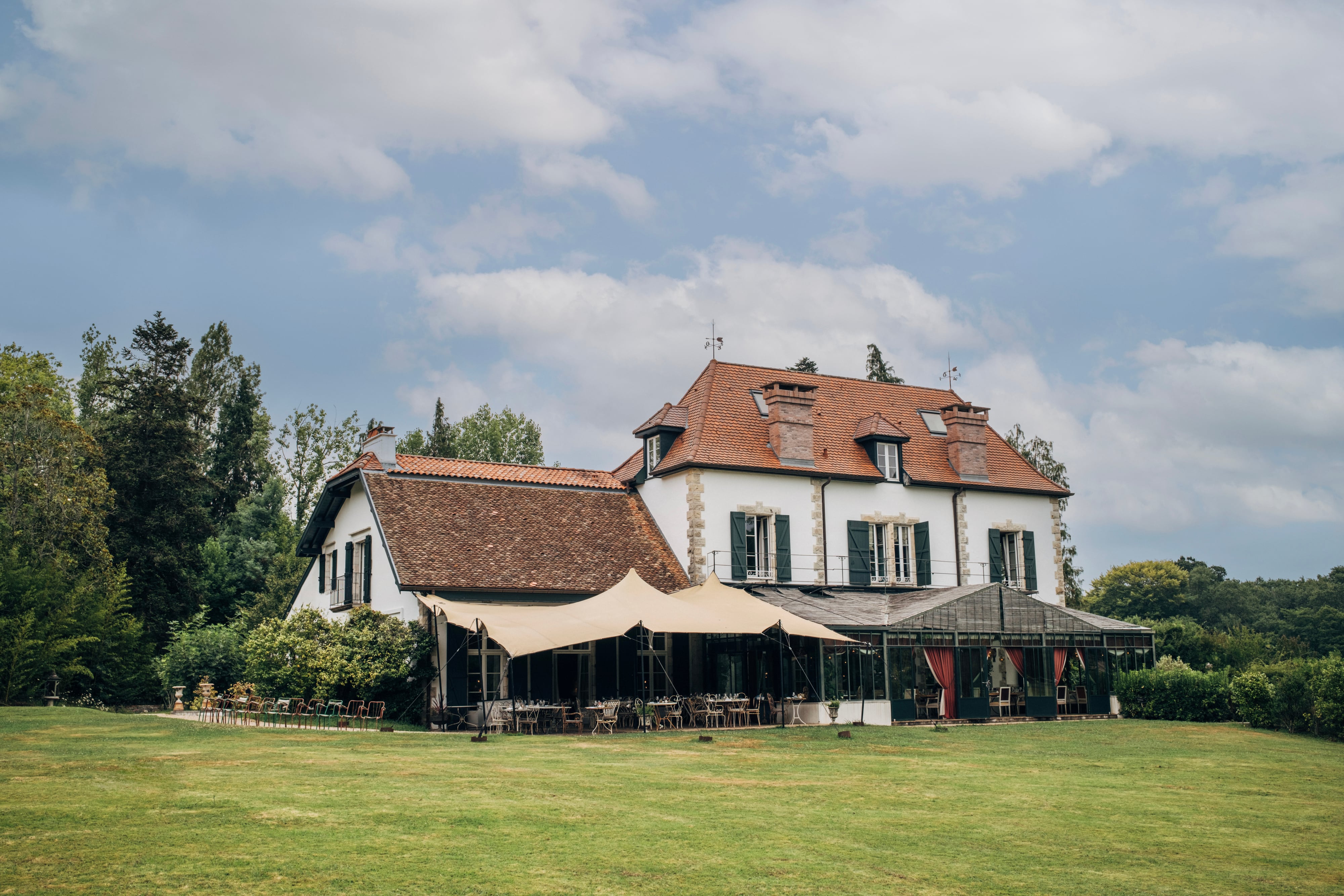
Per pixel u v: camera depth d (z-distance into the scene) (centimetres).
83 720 2102
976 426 3631
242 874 892
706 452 3134
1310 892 1003
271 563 5028
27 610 2867
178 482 4306
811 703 2722
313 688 2517
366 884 878
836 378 3766
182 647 3859
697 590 2786
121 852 948
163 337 4962
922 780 1642
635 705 2598
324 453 6431
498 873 931
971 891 957
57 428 3488
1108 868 1073
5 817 1070
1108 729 2625
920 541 3453
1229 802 1509
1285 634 7619
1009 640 2984
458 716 2570
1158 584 8325
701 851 1056
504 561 2809
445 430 5653
